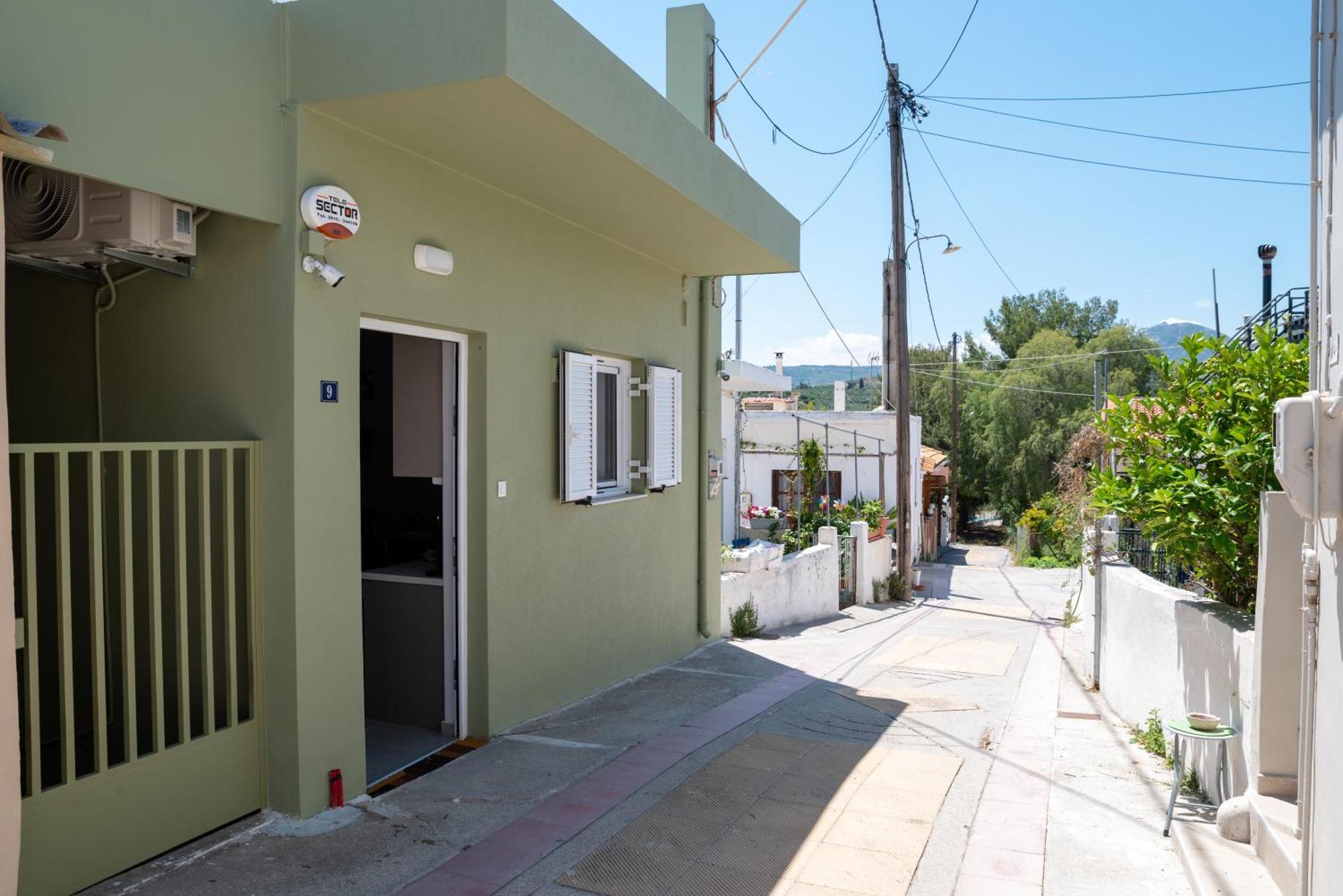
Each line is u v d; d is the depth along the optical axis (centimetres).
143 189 369
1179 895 386
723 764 548
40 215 405
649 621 817
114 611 468
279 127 428
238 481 433
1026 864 416
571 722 626
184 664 403
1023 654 1020
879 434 2281
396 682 599
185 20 385
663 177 558
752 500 2267
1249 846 411
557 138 479
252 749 430
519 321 601
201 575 430
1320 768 310
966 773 549
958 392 4134
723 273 878
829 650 984
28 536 341
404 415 588
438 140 479
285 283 423
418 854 407
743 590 1096
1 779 294
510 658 600
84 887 359
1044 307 4675
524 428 609
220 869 382
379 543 667
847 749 591
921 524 2697
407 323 516
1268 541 416
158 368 451
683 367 880
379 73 416
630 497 762
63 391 474
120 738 470
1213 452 538
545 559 639
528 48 411
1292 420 306
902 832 453
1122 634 712
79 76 345
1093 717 707
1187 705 544
